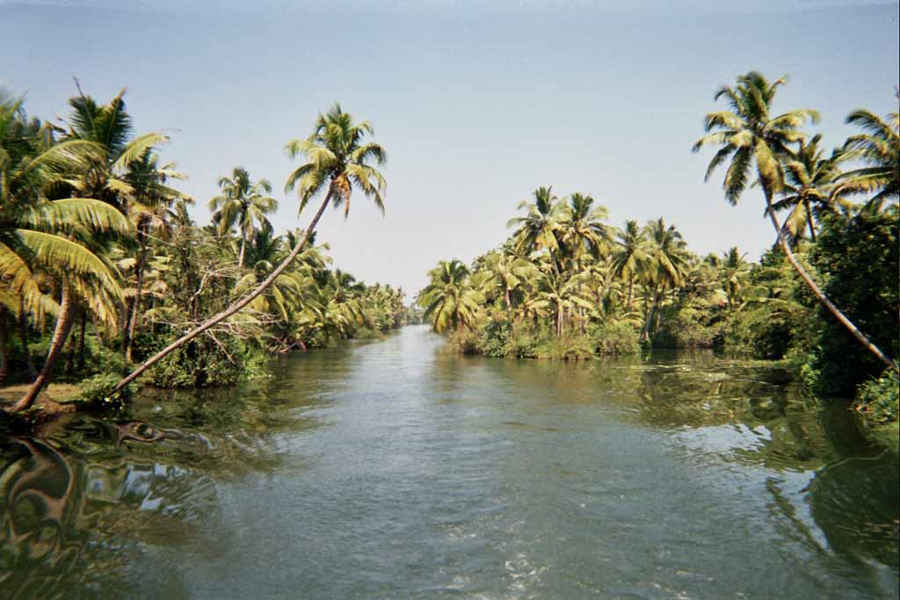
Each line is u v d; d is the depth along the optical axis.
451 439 16.78
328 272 71.62
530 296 56.72
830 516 10.08
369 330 95.19
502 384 30.09
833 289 22.31
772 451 14.83
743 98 23.86
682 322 61.78
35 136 16.06
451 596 7.53
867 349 21.77
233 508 10.72
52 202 15.30
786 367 36.56
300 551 8.90
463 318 56.31
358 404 23.27
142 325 27.41
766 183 22.88
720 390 26.75
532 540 9.38
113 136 18.98
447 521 10.25
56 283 17.30
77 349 26.91
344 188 23.02
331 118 23.81
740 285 64.19
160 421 18.19
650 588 7.73
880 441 14.99
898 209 20.48
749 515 10.35
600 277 59.47
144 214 20.88
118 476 12.25
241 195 40.97
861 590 7.49
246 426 18.20
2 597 7.15
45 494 10.93
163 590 7.52
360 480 12.66
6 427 15.76
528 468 13.66
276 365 41.91
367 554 8.83
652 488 12.09
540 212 48.81
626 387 28.42
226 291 28.36
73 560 8.28
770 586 7.70
